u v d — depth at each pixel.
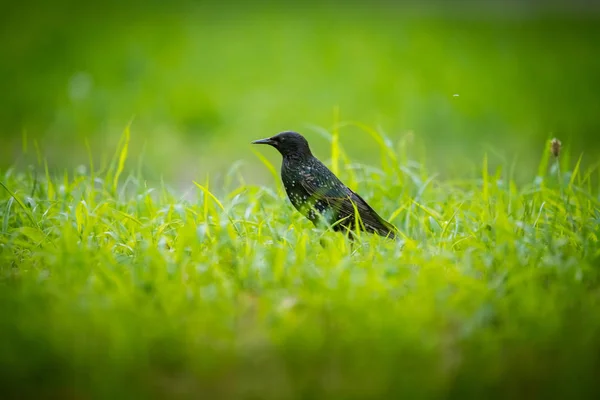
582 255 9.10
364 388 6.87
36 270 8.82
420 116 24.36
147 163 20.20
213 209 10.25
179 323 7.37
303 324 7.38
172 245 9.53
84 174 12.48
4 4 43.16
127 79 28.78
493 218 10.35
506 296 7.94
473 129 24.03
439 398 6.90
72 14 41.78
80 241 9.50
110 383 6.82
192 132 23.28
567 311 7.70
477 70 32.59
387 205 11.91
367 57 33.78
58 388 6.96
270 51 34.47
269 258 8.85
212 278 8.34
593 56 36.72
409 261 8.83
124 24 39.88
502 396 7.05
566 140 23.56
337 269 8.30
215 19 43.28
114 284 8.12
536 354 7.23
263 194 12.44
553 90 29.77
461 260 8.97
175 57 32.28
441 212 11.39
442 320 7.64
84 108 24.72
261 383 7.00
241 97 26.50
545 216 10.49
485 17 49.75
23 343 7.07
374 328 7.23
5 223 9.80
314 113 24.64
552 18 50.00
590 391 6.97
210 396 6.93
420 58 34.22
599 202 11.22
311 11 48.75
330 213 11.12
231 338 7.30
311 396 6.88
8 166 19.19
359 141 22.17
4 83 28.25
